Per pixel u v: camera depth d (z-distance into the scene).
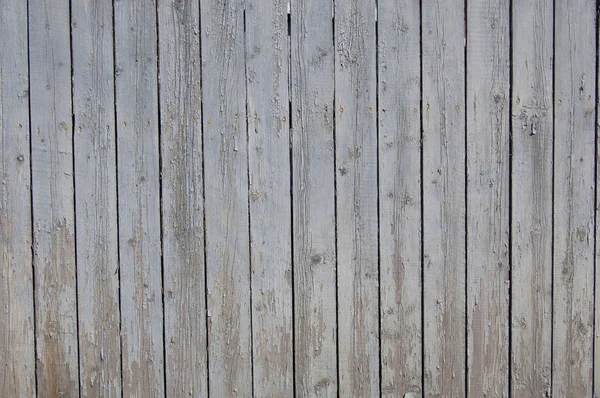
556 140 2.25
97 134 2.20
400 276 2.25
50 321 2.22
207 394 2.25
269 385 2.26
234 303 2.24
